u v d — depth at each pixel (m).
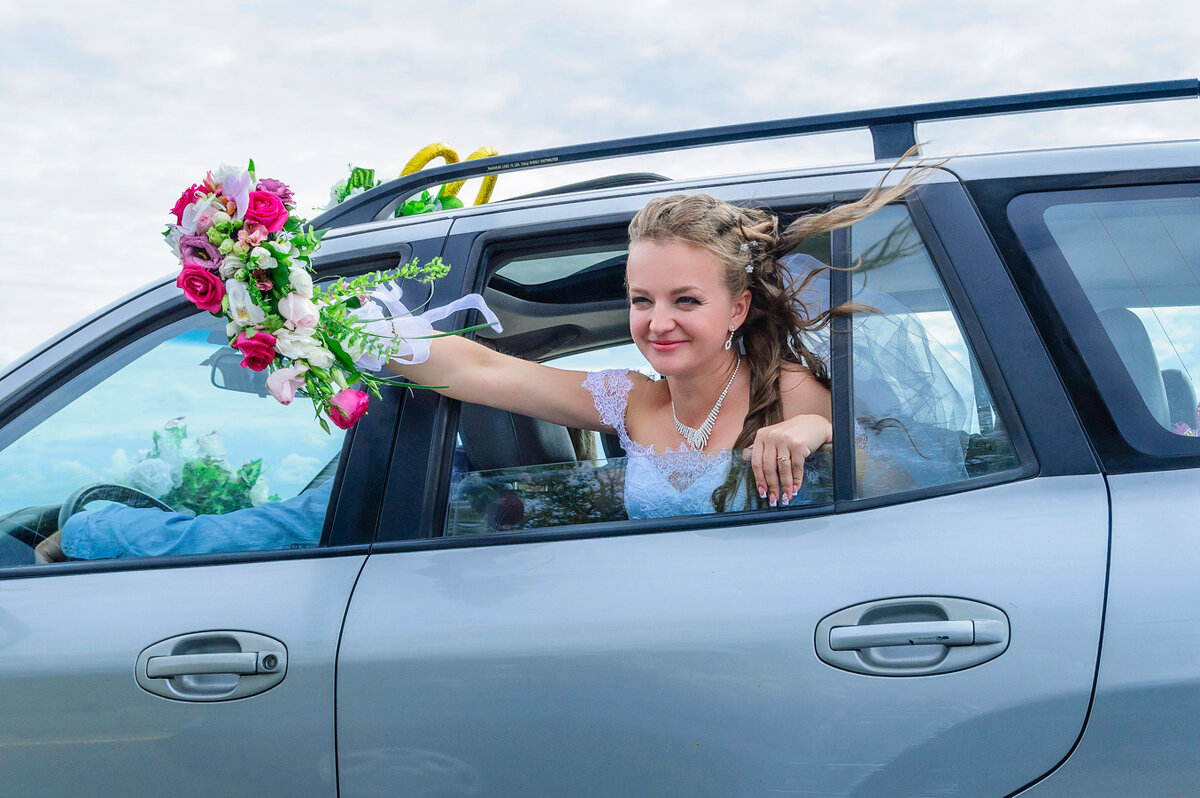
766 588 1.44
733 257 1.74
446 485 1.70
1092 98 1.70
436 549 1.61
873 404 1.60
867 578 1.41
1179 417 1.46
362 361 1.66
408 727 1.49
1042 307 1.52
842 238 1.70
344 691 1.52
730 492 1.65
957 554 1.40
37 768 1.60
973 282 1.56
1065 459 1.43
